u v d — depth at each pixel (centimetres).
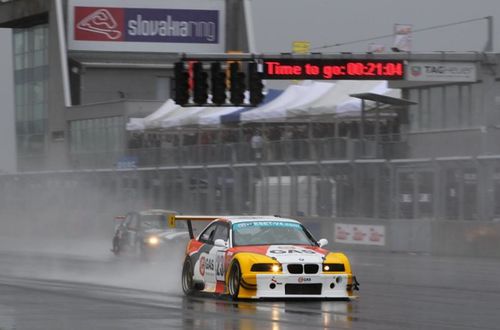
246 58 11688
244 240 5769
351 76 12062
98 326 4466
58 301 5706
